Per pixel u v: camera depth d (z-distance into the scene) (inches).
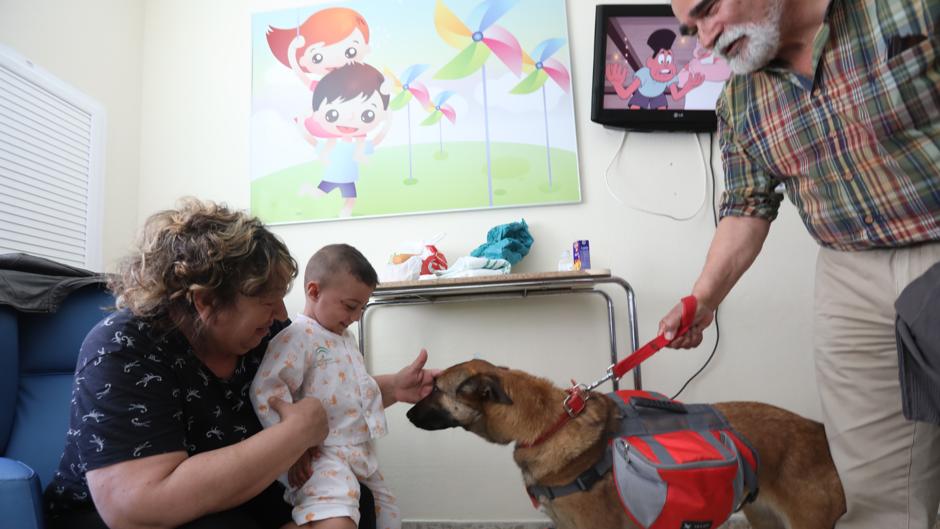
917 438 44.3
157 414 34.6
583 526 48.7
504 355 85.7
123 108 96.7
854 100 39.8
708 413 52.3
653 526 43.9
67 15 85.3
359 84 95.3
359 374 50.7
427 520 83.2
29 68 77.8
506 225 84.0
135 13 101.5
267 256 38.1
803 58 43.3
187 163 99.2
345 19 97.0
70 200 84.3
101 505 32.0
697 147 88.1
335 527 40.5
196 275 35.8
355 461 46.8
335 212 93.0
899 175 40.0
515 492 82.4
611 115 86.4
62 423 48.3
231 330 38.0
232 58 100.8
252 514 43.7
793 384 81.0
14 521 32.1
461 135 91.7
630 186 88.1
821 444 52.6
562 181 88.7
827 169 44.1
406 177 92.1
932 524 44.6
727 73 85.7
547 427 51.1
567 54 91.0
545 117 90.3
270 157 96.2
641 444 46.9
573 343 85.0
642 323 84.6
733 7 41.4
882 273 44.3
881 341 45.2
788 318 82.2
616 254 86.6
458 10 94.0
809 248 83.0
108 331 36.3
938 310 36.9
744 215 54.9
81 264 85.7
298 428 37.6
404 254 83.9
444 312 87.7
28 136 77.5
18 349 49.1
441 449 84.5
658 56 87.1
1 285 48.1
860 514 47.3
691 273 85.0
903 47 36.1
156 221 38.4
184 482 32.5
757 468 49.7
